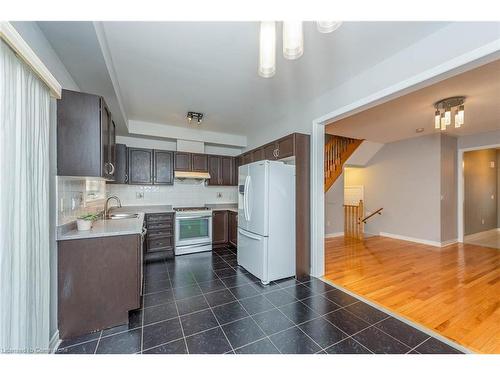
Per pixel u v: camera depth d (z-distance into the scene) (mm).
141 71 2330
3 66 975
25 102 1137
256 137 4566
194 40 1837
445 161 4730
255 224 2912
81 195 2309
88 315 1772
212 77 2455
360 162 5879
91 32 1477
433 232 4711
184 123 4078
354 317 2002
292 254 2930
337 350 1574
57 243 1703
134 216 3102
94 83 2162
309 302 2281
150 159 4062
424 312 2098
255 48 1950
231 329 1821
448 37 1628
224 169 4781
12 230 1061
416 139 5012
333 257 3855
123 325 1871
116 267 1870
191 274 3045
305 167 3033
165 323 1904
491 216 6121
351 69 2268
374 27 1663
